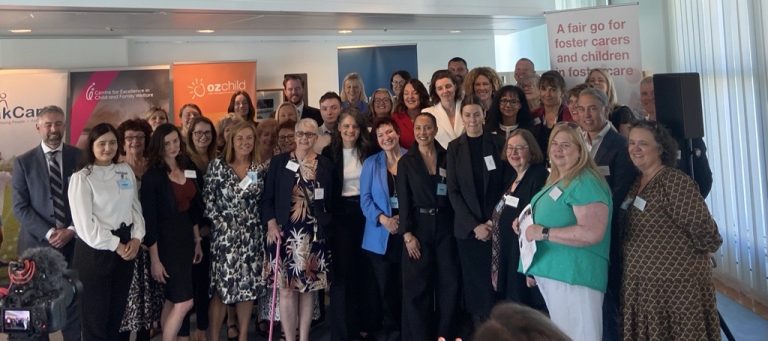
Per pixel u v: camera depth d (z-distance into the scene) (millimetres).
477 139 3664
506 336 1038
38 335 2225
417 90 4383
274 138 4301
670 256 2727
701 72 5145
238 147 3768
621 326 2906
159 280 3598
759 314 4352
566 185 2809
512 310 1118
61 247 3783
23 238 3842
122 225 3318
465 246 3611
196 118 4137
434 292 3820
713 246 2711
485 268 3580
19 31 6246
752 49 4332
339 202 3883
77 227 3207
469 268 3607
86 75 6789
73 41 6957
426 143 3717
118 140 3506
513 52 8891
